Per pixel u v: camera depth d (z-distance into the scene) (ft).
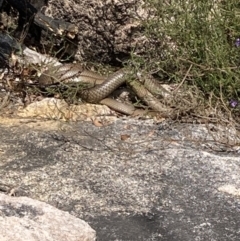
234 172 7.91
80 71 9.98
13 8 11.22
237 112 9.06
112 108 9.57
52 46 10.61
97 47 10.76
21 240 5.98
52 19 10.71
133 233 7.00
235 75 8.93
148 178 7.86
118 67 10.78
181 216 7.25
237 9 9.22
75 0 10.64
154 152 8.33
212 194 7.58
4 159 8.20
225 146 8.49
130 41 10.48
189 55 9.35
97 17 10.56
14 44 10.52
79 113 9.43
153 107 9.38
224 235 6.98
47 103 9.64
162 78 10.02
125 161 8.16
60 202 7.43
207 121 8.93
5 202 6.41
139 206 7.40
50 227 6.24
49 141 8.58
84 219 7.18
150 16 10.18
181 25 9.44
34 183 7.73
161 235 6.98
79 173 7.93
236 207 7.38
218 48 9.05
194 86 9.14
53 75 9.89
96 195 7.56
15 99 9.75
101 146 8.49
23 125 9.05
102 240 6.89
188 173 7.93
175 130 8.85
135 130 8.90
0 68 10.28
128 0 10.32
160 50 10.07
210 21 9.32
